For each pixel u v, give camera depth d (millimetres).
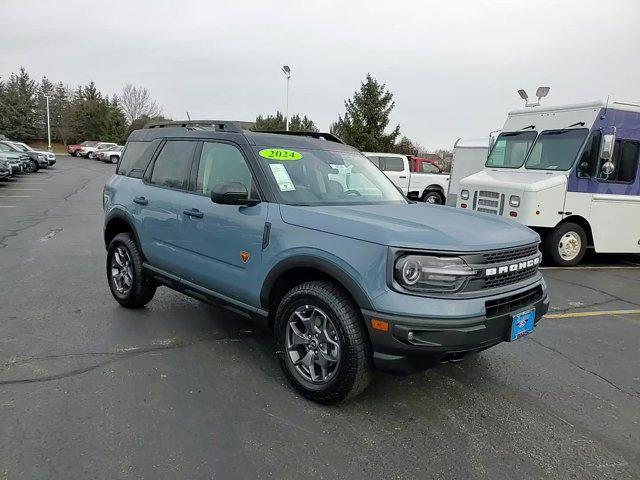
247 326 4645
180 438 2785
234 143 3906
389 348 2807
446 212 3736
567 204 8453
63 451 2615
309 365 3275
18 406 3047
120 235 5078
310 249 3133
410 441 2857
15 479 2379
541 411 3291
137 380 3469
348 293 3057
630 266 9195
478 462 2688
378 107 27406
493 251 2988
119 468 2498
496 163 9938
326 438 2852
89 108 69688
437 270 2787
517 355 4293
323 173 3957
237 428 2916
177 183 4363
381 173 4617
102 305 5164
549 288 7023
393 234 2867
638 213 8938
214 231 3812
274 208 3447
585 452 2828
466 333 2775
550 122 9125
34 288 5727
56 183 22141
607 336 4934
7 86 66938
